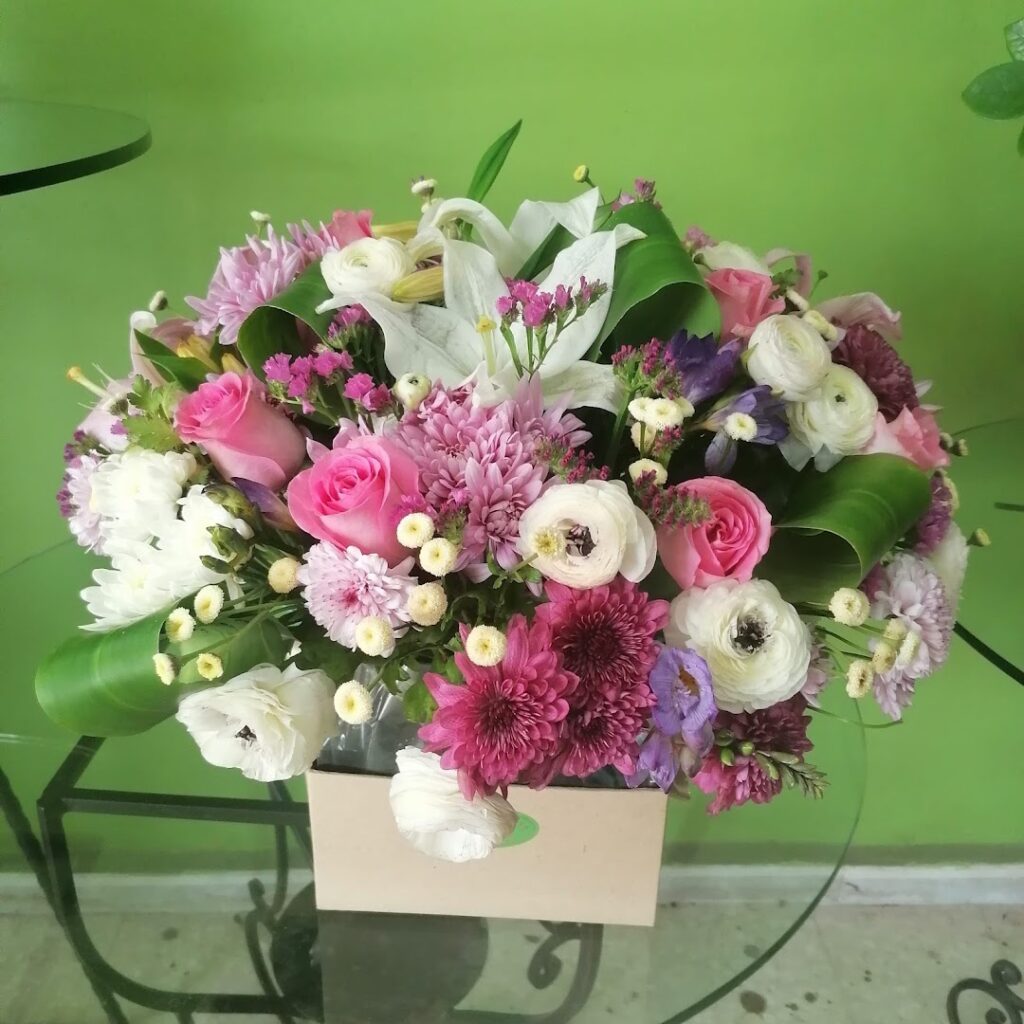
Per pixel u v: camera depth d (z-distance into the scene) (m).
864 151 0.95
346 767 0.70
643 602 0.52
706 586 0.55
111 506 0.58
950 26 0.91
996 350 1.06
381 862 0.72
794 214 0.98
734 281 0.64
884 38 0.91
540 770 0.52
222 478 0.59
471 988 0.78
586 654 0.52
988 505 1.12
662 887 0.86
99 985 0.82
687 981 0.79
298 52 0.88
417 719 0.59
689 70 0.91
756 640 0.54
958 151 0.96
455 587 0.54
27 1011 0.99
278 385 0.55
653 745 0.53
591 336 0.60
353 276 0.60
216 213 0.95
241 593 0.56
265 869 0.91
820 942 1.46
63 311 0.99
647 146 0.94
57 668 0.60
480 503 0.51
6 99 0.89
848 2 0.89
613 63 0.90
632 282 0.61
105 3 0.86
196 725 0.55
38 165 0.70
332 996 0.79
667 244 0.62
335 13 0.87
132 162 0.92
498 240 0.66
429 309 0.61
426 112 0.92
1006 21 0.90
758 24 0.89
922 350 1.06
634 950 0.81
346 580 0.51
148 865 0.91
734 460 0.58
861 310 0.71
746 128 0.94
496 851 0.70
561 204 0.67
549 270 0.66
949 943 1.46
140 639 0.56
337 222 0.70
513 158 0.94
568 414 0.57
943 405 1.09
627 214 0.66
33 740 0.95
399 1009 0.77
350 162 0.93
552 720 0.50
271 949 0.84
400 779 0.56
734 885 0.86
